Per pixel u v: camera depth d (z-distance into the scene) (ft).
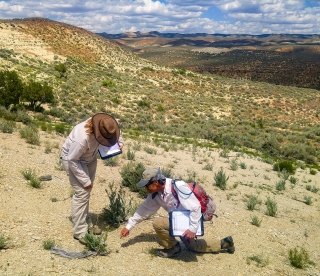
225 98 290.15
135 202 27.78
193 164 55.57
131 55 416.67
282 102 304.71
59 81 209.87
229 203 36.04
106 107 182.29
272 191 47.85
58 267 18.08
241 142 135.85
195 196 18.86
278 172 64.75
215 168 56.03
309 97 336.29
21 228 21.25
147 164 47.06
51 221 22.81
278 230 30.42
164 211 28.37
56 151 41.60
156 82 302.45
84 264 18.80
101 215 25.20
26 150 38.34
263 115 254.88
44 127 61.57
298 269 23.56
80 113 150.71
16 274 16.93
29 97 123.54
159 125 159.02
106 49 390.01
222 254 22.90
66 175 32.42
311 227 34.01
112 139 19.20
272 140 135.85
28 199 25.43
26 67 222.89
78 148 19.19
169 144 76.33
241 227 28.81
